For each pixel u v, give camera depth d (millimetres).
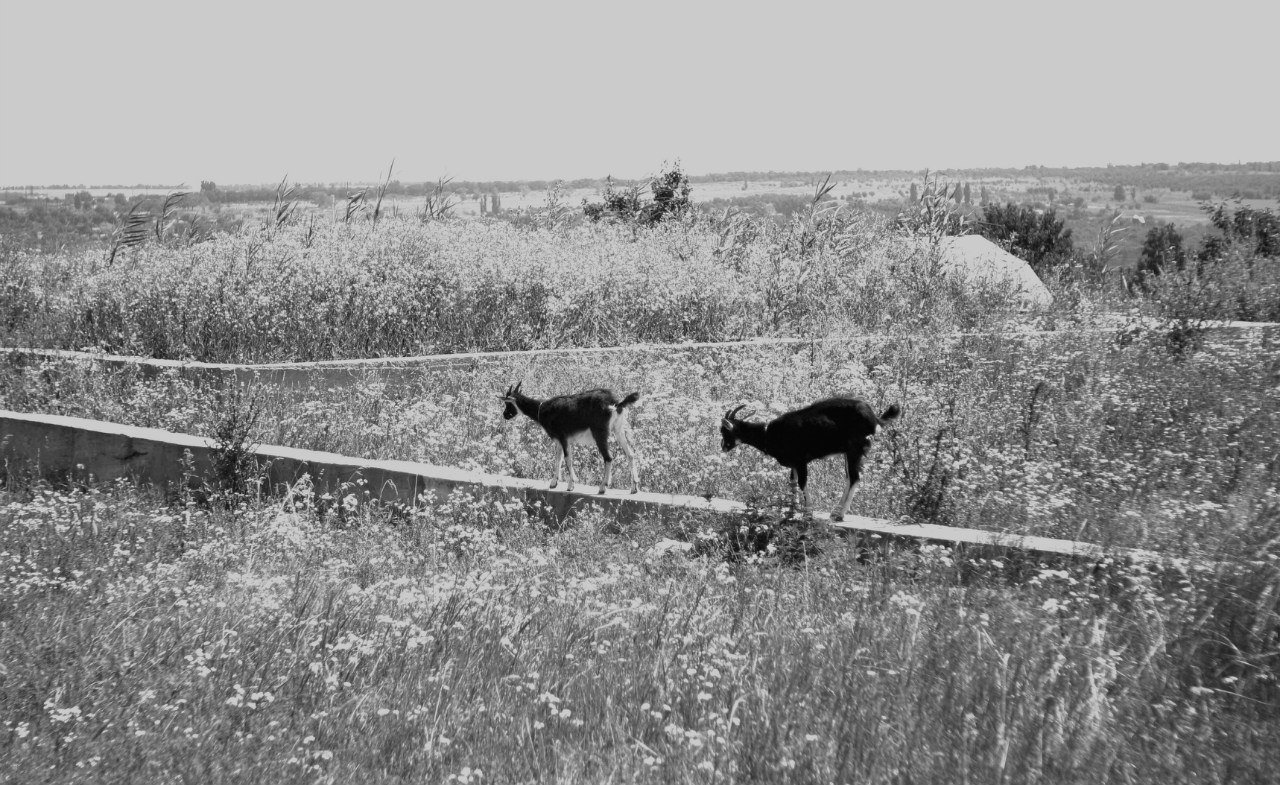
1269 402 10164
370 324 14523
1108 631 5645
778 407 10109
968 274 17812
